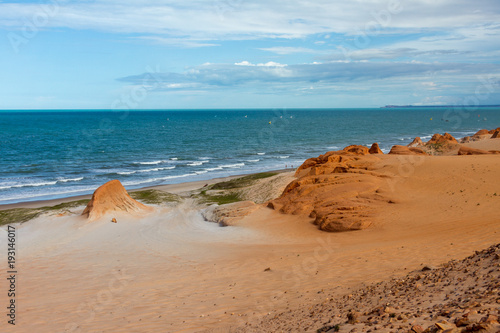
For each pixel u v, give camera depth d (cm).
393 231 1939
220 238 2312
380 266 1238
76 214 3016
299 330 703
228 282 1390
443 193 2358
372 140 11038
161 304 1209
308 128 15550
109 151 8581
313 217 2392
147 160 7425
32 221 2859
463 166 2717
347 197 2484
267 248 1969
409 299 724
